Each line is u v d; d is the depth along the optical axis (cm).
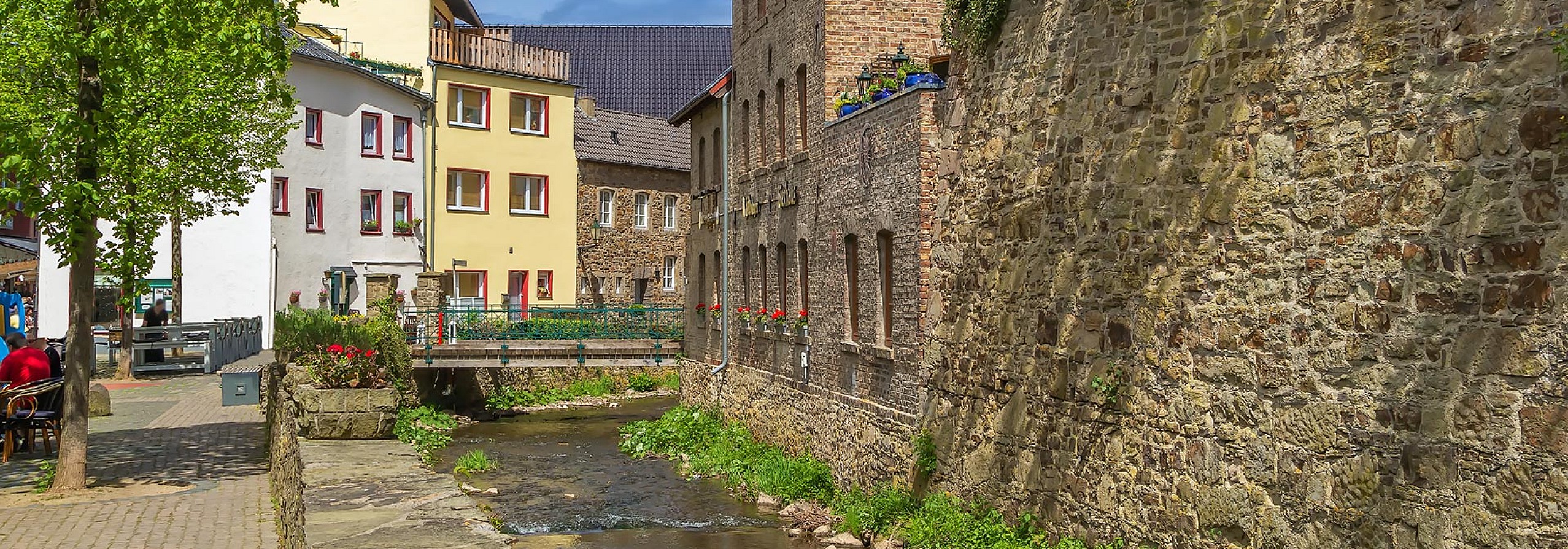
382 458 1202
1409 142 877
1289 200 978
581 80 7062
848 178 1950
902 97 1711
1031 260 1360
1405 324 873
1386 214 891
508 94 4719
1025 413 1365
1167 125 1126
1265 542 986
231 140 2845
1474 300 827
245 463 1828
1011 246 1408
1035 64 1363
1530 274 792
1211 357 1059
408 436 2680
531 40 7300
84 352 1592
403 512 888
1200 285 1074
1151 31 1155
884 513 1620
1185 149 1100
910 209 1684
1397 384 877
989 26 1452
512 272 4716
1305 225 962
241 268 3928
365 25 4566
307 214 4075
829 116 2059
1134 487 1155
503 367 3231
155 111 2559
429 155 4481
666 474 2288
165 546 1256
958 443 1530
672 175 5328
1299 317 962
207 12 1569
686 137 5472
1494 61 823
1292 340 968
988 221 1470
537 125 4809
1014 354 1393
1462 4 846
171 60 2453
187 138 2611
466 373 3512
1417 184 870
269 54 1538
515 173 4728
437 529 824
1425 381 856
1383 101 898
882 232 1820
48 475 1669
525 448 2683
